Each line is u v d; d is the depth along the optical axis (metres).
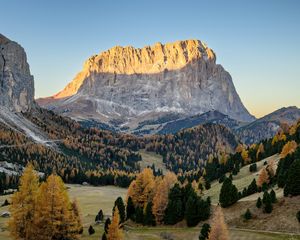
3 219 106.56
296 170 86.00
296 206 82.19
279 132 196.50
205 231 72.44
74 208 85.06
